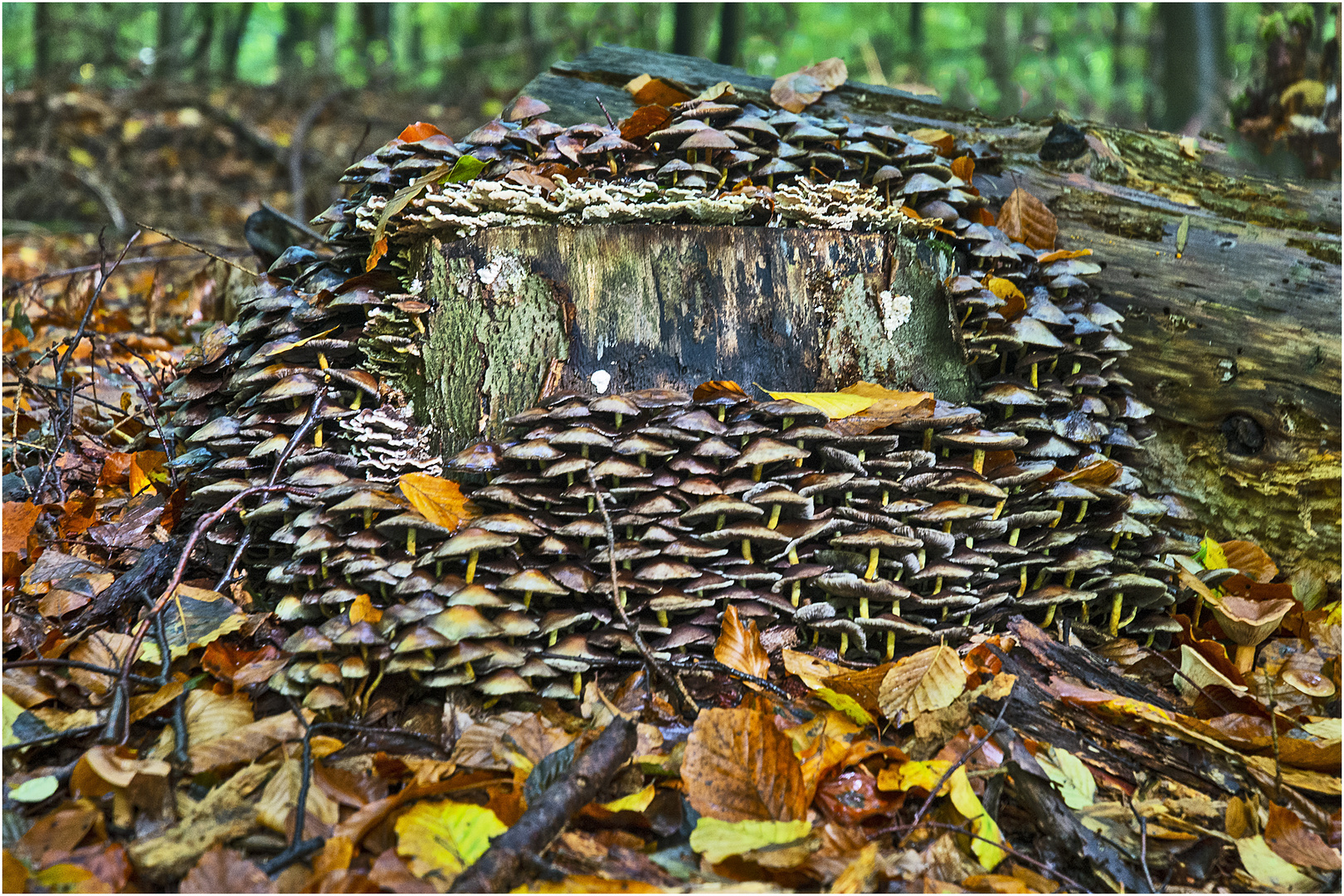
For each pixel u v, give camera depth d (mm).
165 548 834
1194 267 950
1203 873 697
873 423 791
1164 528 948
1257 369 935
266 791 692
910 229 875
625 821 698
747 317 828
